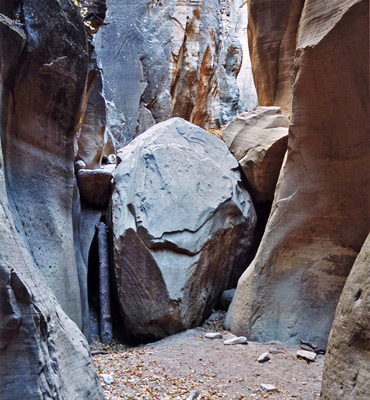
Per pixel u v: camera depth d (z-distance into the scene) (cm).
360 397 301
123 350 729
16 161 572
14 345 280
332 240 685
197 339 720
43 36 579
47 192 632
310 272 697
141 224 787
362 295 323
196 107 2006
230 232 873
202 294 812
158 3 1834
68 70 625
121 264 798
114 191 886
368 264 330
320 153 696
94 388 370
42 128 621
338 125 655
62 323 360
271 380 543
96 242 889
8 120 549
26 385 276
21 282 291
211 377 554
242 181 952
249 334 718
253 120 975
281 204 743
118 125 1652
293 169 738
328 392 341
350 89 617
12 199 551
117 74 1750
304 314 686
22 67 552
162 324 762
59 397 295
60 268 629
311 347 650
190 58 1877
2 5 539
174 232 792
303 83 679
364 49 580
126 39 1778
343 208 674
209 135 968
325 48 621
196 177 864
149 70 1767
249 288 746
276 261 730
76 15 639
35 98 591
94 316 829
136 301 779
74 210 798
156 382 531
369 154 623
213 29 2017
